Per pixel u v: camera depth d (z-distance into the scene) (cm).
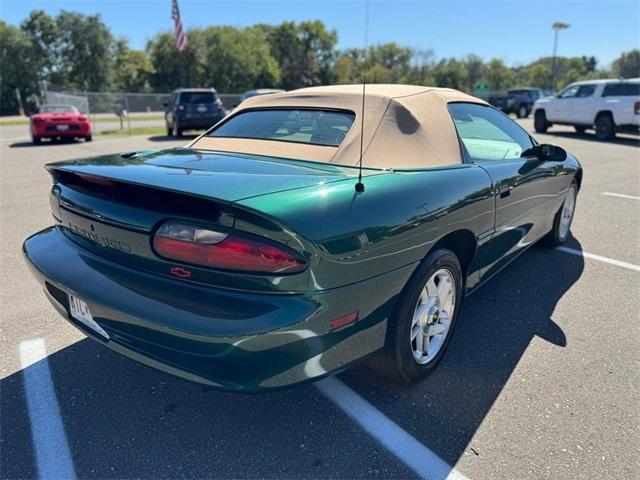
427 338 252
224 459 204
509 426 223
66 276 214
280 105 308
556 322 324
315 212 181
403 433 219
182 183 188
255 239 172
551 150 340
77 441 214
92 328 215
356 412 233
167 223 186
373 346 214
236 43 6862
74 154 1191
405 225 210
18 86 6656
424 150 260
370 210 198
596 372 265
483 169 279
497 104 2997
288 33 7381
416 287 226
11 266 419
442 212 233
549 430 220
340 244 183
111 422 226
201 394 247
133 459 204
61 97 2327
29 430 221
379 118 262
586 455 205
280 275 173
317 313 178
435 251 240
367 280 196
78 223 223
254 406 238
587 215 601
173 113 1664
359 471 198
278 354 176
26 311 335
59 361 275
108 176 201
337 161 245
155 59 6812
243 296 175
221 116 1673
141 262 196
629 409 234
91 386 253
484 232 278
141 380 259
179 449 210
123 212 199
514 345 294
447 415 231
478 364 273
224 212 173
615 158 1120
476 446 211
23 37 6656
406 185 222
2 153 1213
